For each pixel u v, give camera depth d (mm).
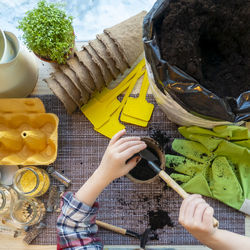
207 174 873
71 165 903
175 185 722
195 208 681
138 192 885
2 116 870
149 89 903
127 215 884
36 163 841
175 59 615
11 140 843
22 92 875
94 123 899
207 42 692
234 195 840
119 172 752
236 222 857
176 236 870
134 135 901
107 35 810
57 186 900
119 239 879
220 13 618
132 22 831
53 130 888
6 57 770
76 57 824
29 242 882
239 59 667
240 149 836
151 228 876
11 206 874
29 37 750
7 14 973
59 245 791
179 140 873
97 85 839
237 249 705
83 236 782
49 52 771
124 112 900
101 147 902
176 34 616
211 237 696
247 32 637
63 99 822
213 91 652
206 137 843
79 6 967
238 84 658
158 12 607
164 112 854
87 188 770
